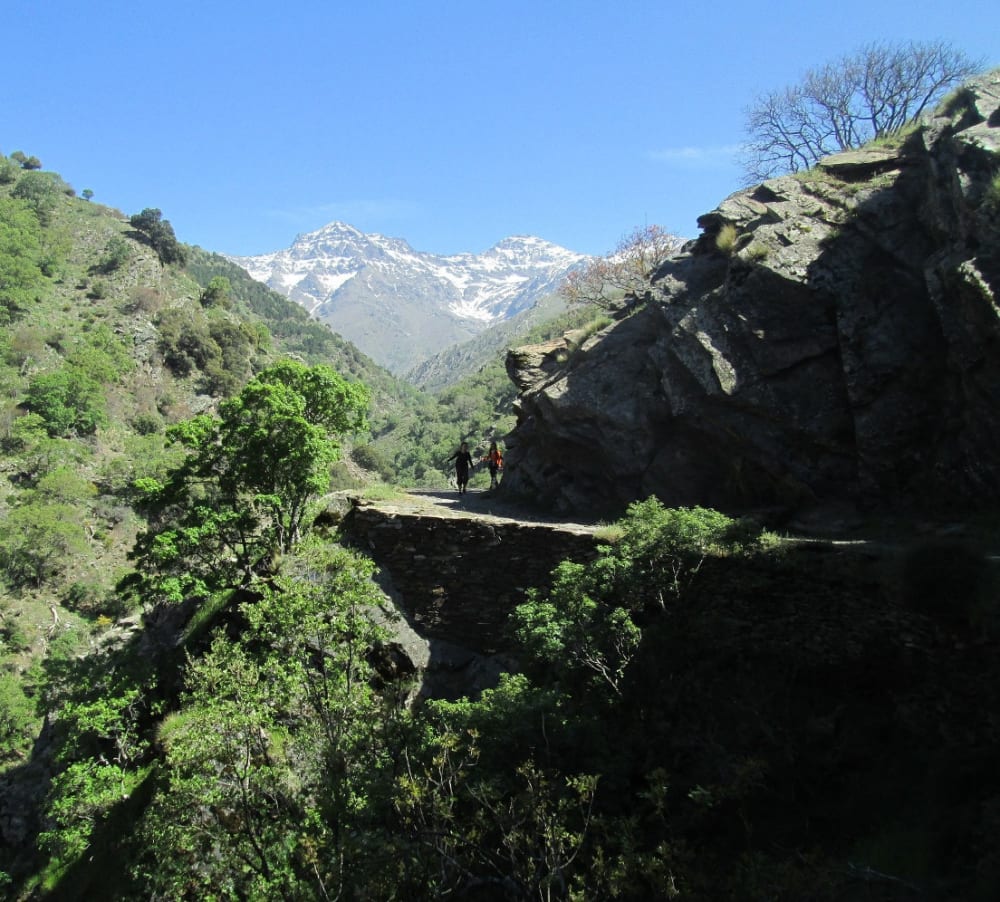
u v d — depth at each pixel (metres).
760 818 6.76
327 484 18.94
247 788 7.98
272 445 18.02
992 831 5.22
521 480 17.89
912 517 10.58
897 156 14.73
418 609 13.19
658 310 16.06
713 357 13.18
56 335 92.38
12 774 20.31
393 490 18.09
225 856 7.82
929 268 11.34
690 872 5.57
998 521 9.26
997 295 9.49
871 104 25.50
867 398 11.77
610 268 42.69
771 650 8.59
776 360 12.68
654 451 14.68
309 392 19.98
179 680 16.09
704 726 7.97
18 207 116.69
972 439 10.09
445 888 5.81
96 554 60.56
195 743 8.29
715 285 15.45
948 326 10.62
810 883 5.29
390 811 6.72
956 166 11.41
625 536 9.80
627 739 8.09
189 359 104.38
